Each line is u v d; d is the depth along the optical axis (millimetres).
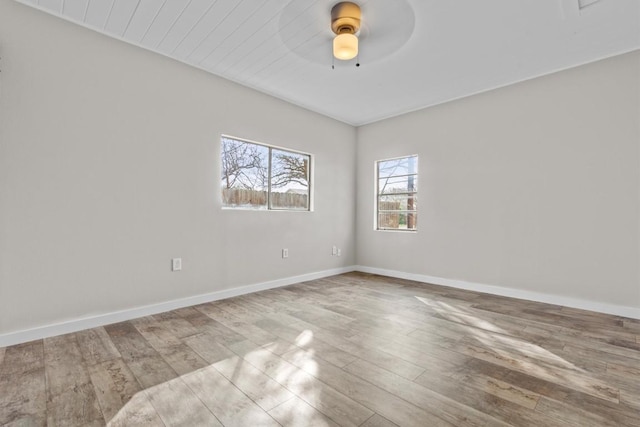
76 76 2521
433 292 3812
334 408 1527
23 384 1723
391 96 4039
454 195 4117
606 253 3039
